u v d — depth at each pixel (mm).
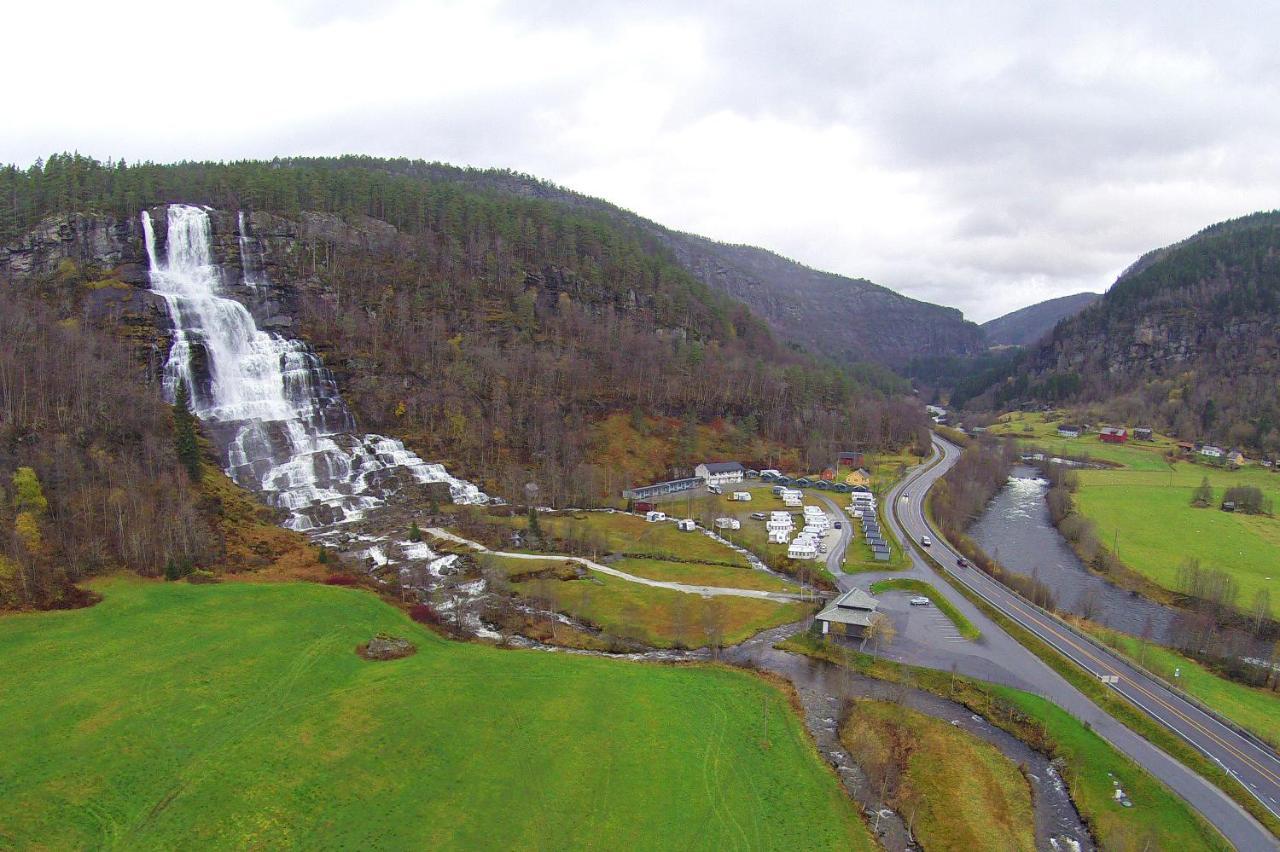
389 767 65188
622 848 58875
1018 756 78562
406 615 102688
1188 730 81125
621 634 103750
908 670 95500
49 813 54812
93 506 106562
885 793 70375
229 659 79688
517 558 129125
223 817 56844
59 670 73500
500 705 77625
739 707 83938
